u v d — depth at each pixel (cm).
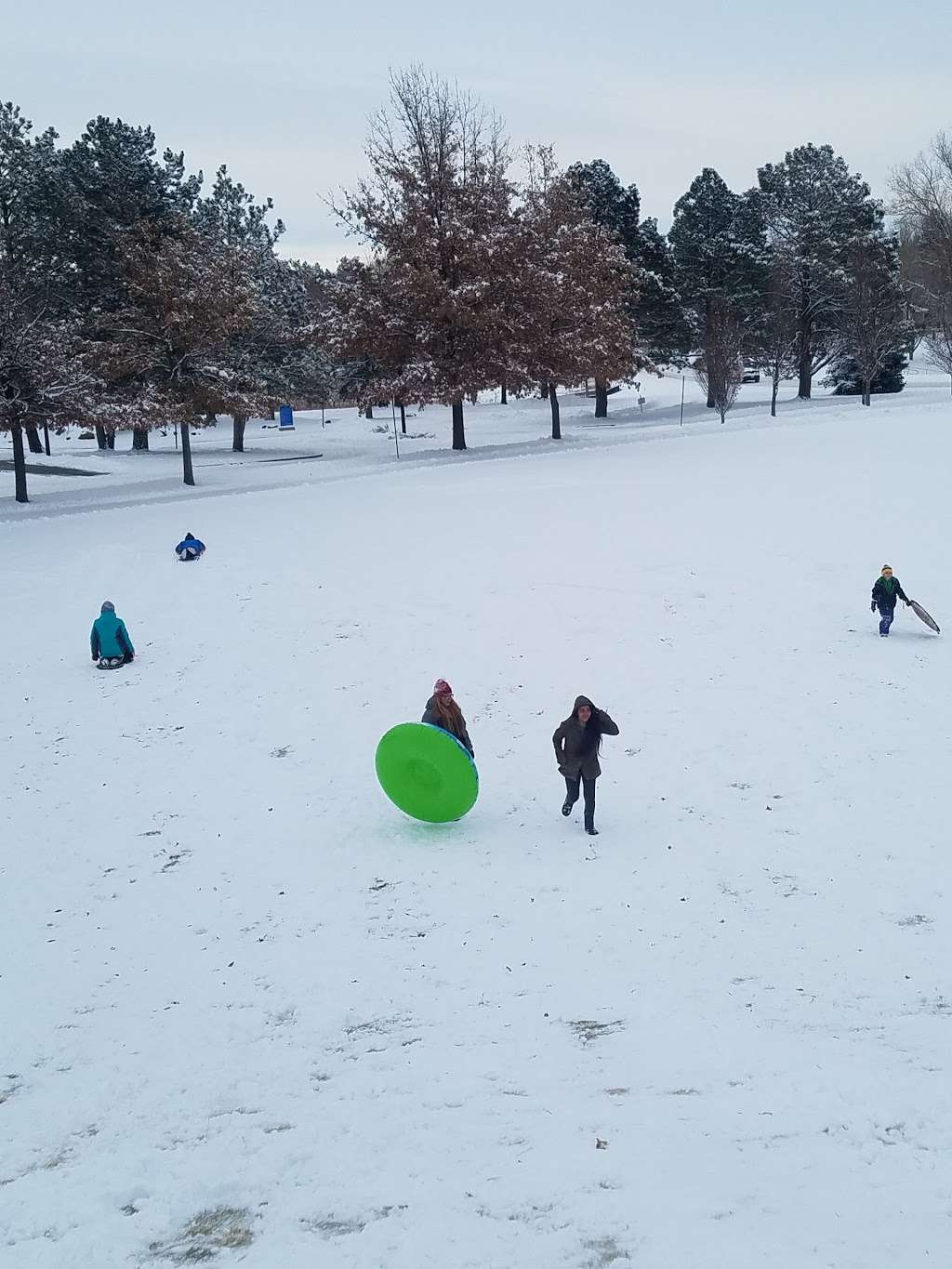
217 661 1995
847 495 3238
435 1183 550
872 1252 448
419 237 5244
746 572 2397
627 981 870
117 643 1980
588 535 2867
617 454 5038
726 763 1430
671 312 7581
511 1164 565
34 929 1068
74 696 1842
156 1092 722
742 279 7831
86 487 4991
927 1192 505
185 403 5050
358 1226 511
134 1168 601
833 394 8575
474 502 3588
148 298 5056
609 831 1244
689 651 1905
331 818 1332
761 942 940
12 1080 762
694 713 1620
